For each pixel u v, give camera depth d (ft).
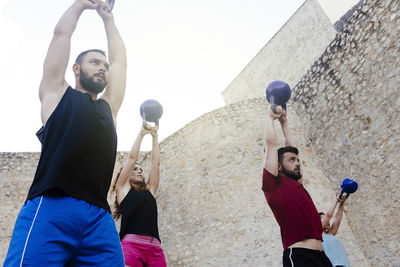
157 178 13.41
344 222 25.55
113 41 7.14
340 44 27.07
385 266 21.98
